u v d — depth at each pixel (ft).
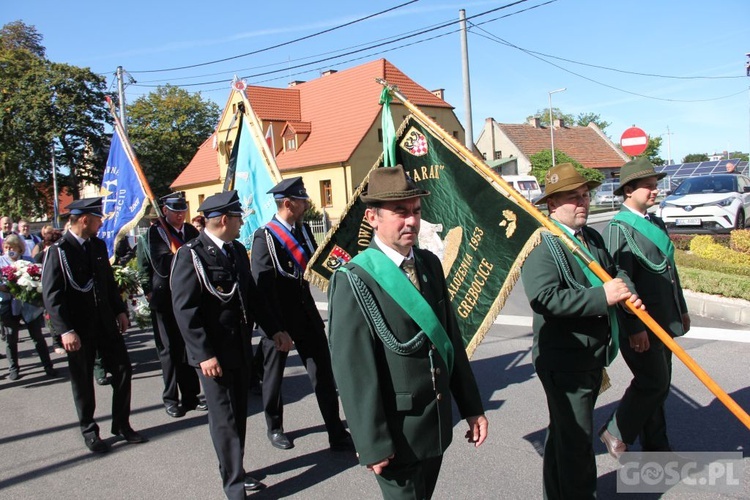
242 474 12.37
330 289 8.39
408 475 8.20
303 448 15.33
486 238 12.41
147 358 25.43
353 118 104.47
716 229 44.78
